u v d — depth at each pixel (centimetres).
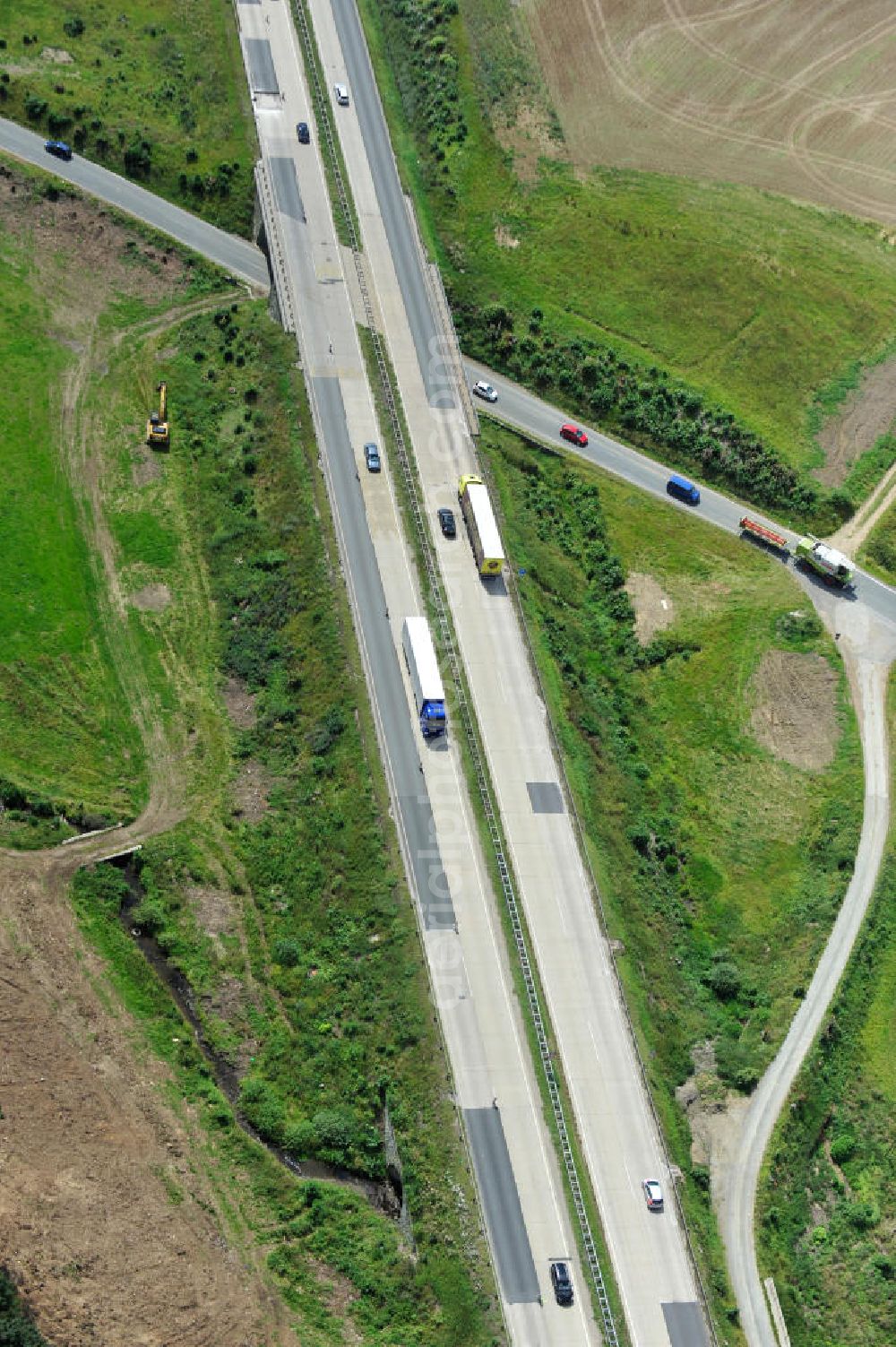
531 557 13950
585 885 11781
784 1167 11238
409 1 17250
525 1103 10762
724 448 15250
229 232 15925
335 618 12694
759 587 14538
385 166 15938
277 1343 9925
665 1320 10225
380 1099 10856
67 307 15012
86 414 14338
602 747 13050
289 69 16412
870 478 15275
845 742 13600
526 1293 10112
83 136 15900
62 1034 10812
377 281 14962
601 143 16875
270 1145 10800
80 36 16588
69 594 13162
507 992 11169
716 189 16775
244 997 11344
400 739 12144
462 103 16638
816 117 17425
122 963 11275
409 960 11175
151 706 12694
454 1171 10419
